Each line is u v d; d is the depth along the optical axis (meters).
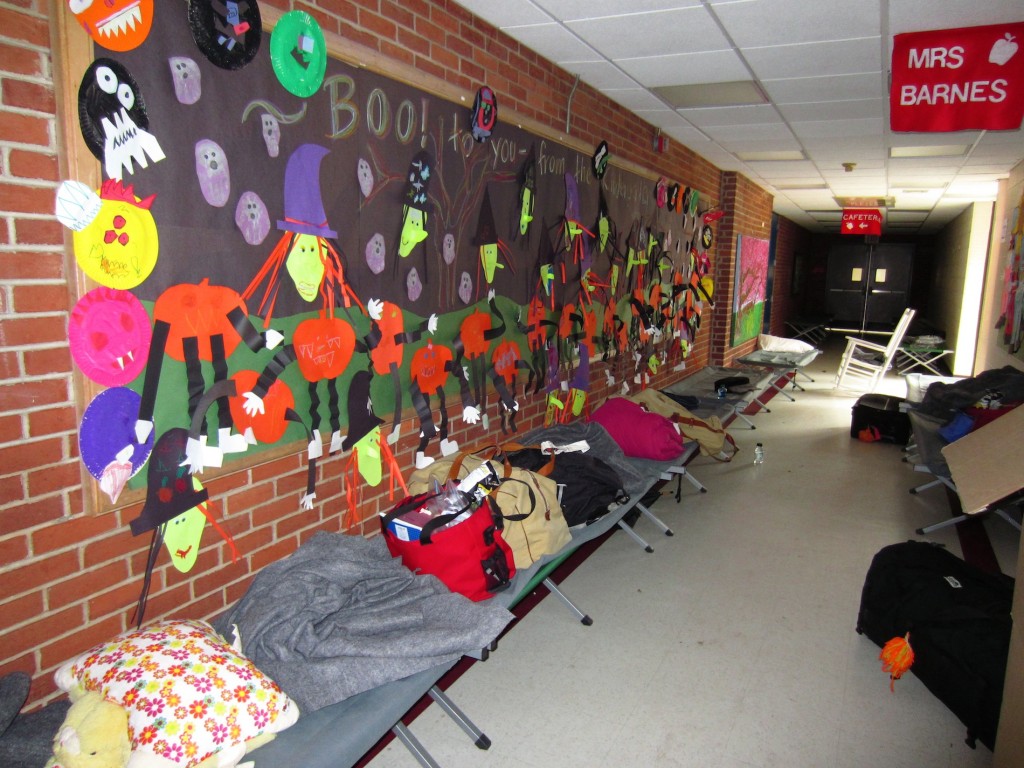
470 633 1.83
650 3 2.74
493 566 2.22
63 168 1.47
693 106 4.45
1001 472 1.80
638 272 4.97
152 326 1.68
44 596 1.54
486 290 3.11
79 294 1.52
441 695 2.19
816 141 5.36
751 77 3.74
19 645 1.50
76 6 1.45
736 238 7.31
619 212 4.54
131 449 1.67
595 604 3.04
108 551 1.65
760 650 2.70
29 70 1.40
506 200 3.19
